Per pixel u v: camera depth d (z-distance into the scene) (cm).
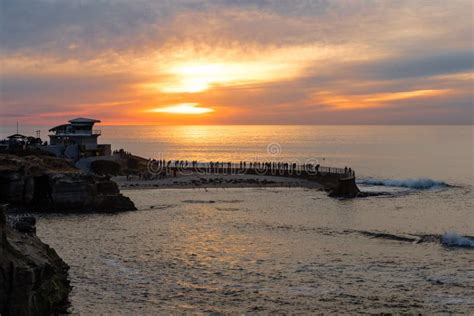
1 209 4406
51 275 4784
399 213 10344
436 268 6341
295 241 7762
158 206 10988
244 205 11244
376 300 5259
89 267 6316
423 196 12912
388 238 7938
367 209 10831
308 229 8675
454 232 8106
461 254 6981
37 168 10394
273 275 6066
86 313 4900
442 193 13538
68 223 9012
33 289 4278
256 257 6844
